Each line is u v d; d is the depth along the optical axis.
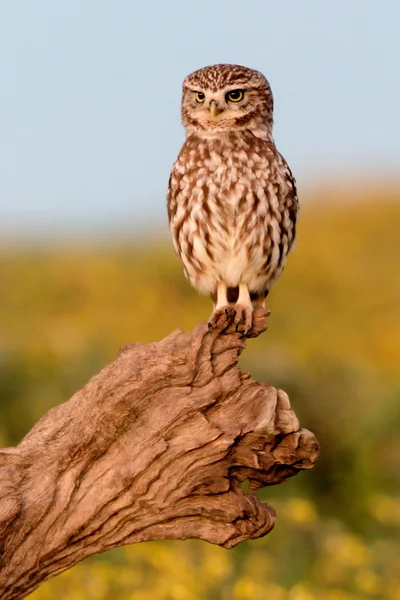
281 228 11.52
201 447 8.73
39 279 29.28
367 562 13.65
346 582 13.35
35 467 8.78
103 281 28.64
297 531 13.95
